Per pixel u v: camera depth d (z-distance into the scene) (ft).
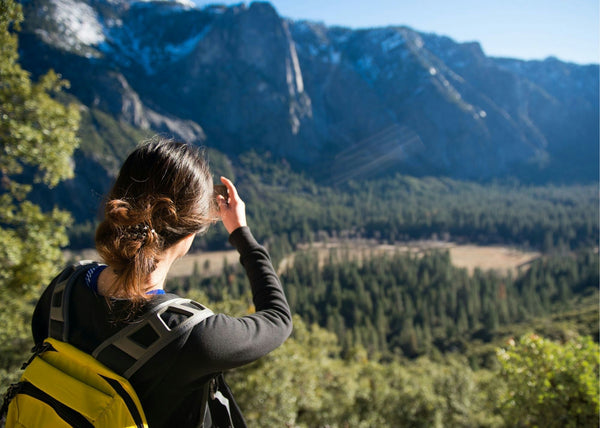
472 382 93.71
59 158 25.25
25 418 2.94
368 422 79.46
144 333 2.88
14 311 24.71
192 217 3.21
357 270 390.01
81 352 3.01
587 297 338.13
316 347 83.66
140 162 3.27
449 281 352.08
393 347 272.72
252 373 45.09
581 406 15.96
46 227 25.20
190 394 3.14
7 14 9.85
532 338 18.31
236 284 305.32
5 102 22.62
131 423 2.77
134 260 2.88
